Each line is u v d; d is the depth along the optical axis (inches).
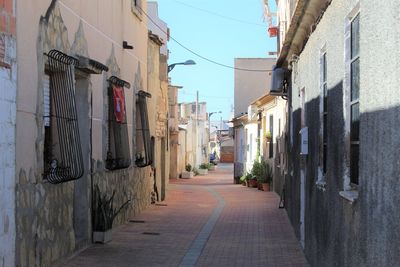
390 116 140.9
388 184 142.1
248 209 674.8
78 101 397.4
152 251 383.6
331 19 244.8
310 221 333.7
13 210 254.4
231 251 391.9
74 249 357.1
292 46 422.6
